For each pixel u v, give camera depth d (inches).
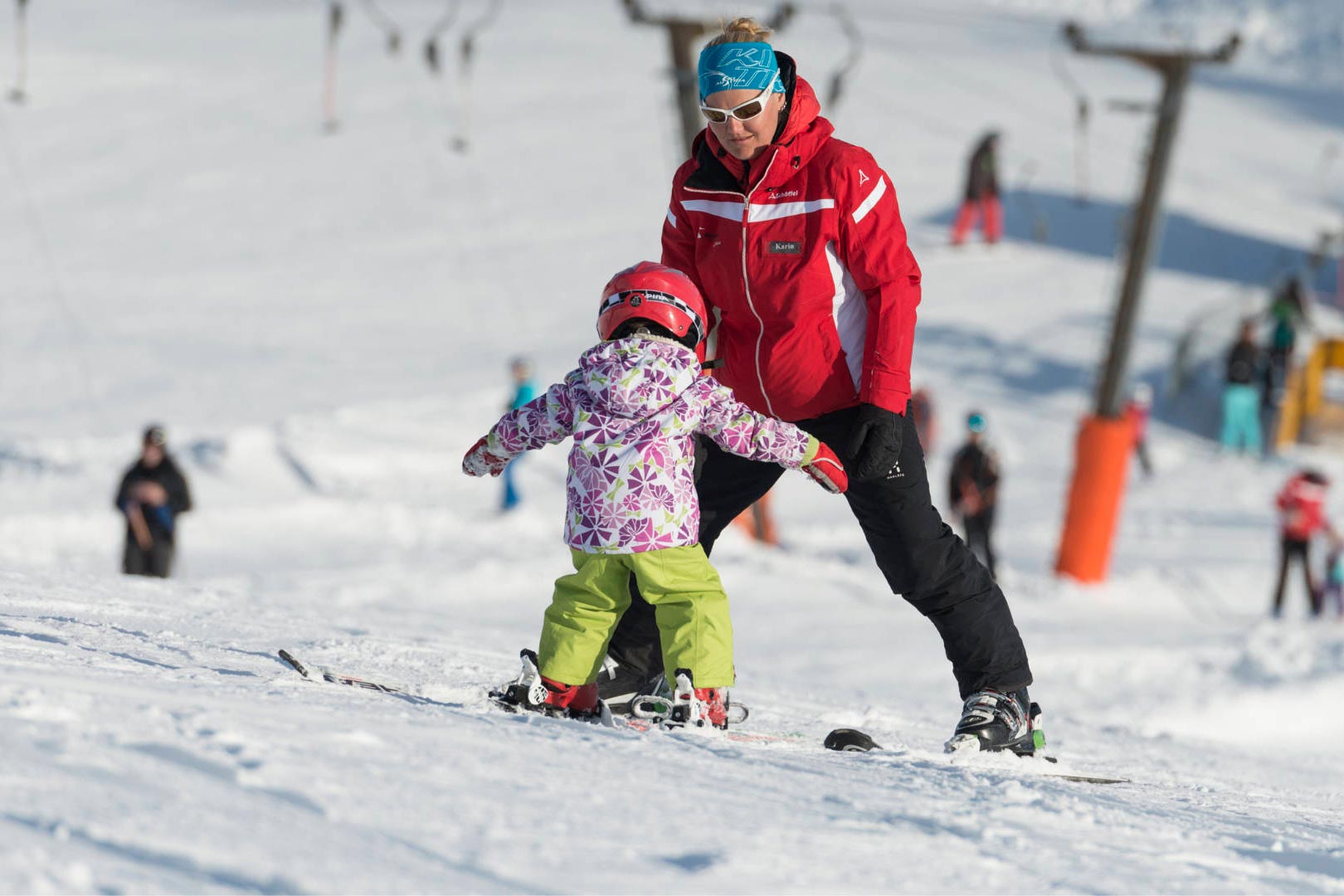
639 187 5128.0
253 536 2222.0
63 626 592.1
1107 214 4975.4
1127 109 2407.7
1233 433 3240.7
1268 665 1663.4
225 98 6437.0
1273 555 2479.1
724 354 571.8
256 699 408.8
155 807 262.8
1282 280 4446.4
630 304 522.9
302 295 4126.5
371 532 2281.0
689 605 523.5
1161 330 3838.6
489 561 2046.0
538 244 4574.3
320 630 860.0
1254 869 372.2
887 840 335.9
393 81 6574.8
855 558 2298.2
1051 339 3745.1
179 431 2842.0
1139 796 541.0
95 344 3607.3
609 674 576.7
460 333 3769.7
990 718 577.3
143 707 346.3
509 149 5580.7
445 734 387.5
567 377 524.7
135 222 4906.5
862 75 6688.0
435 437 2925.7
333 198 5083.7
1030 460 3078.2
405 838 274.8
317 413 2997.0
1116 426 2279.8
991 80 6934.1
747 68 514.9
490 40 7495.1
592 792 339.3
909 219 4773.6
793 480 2928.2
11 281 4229.8
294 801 286.5
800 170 534.9
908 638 1747.0
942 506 2674.7
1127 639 1800.0
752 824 331.6
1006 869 325.1
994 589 584.4
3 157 5644.7
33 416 2979.8
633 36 7677.2
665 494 512.7
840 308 545.6
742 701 852.0
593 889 263.1
